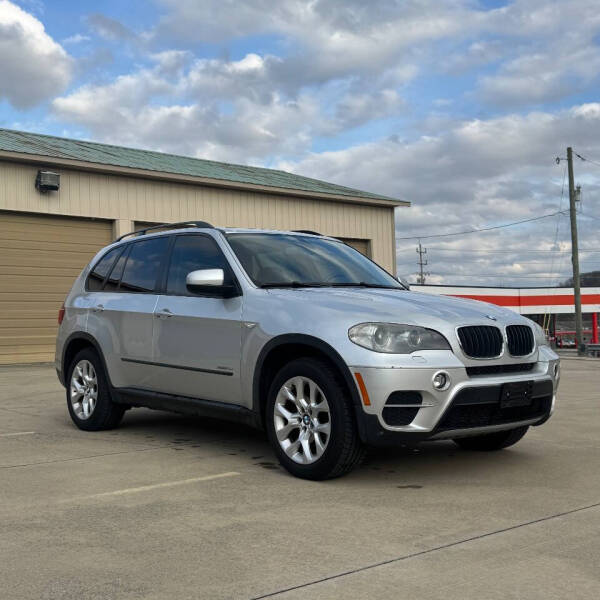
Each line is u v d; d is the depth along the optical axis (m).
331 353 4.53
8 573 3.02
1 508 4.00
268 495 4.30
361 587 2.87
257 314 5.09
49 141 17.81
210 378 5.44
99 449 5.71
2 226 14.83
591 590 2.84
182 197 17.47
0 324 14.74
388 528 3.65
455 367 4.48
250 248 5.68
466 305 5.10
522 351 4.95
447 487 4.51
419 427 4.42
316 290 5.28
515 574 3.00
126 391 6.23
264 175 21.25
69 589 2.85
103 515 3.86
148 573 3.02
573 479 4.74
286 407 4.93
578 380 12.93
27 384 10.94
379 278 6.07
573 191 33.69
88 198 15.91
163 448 5.75
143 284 6.29
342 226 20.66
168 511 3.95
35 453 5.54
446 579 2.95
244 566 3.10
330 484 4.58
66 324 6.99
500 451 5.66
